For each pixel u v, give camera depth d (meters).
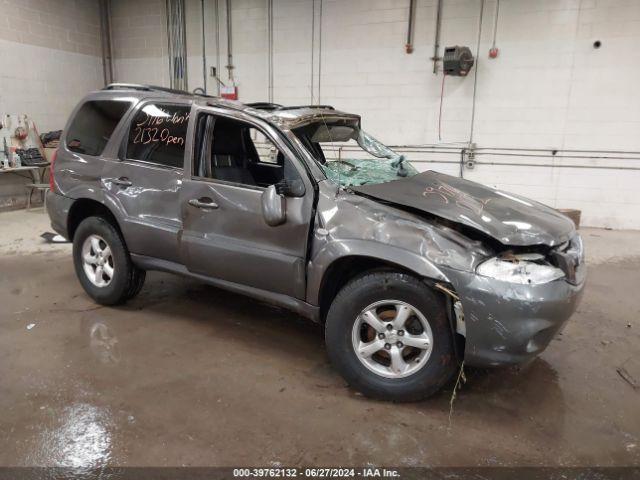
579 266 2.71
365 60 7.91
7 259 5.29
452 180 3.45
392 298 2.57
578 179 7.22
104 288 3.85
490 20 7.11
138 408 2.57
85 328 3.55
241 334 3.52
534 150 7.31
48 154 8.23
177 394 2.71
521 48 7.07
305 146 3.07
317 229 2.77
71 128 3.96
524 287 2.34
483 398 2.75
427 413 2.59
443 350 2.50
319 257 2.75
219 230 3.15
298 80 8.41
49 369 2.95
